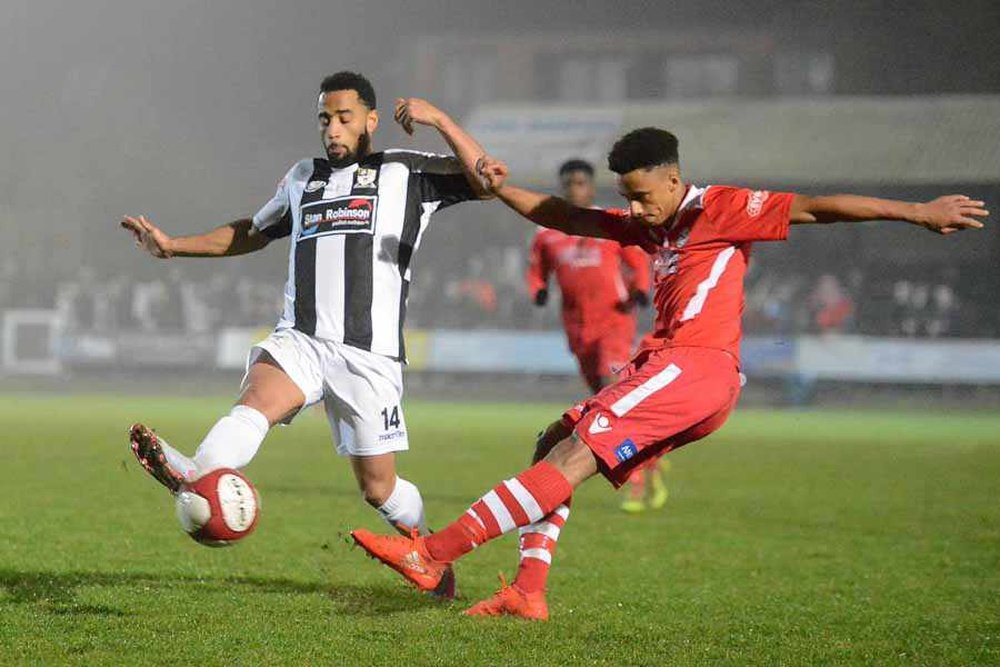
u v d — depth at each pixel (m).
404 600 22.78
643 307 43.78
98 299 130.25
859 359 104.56
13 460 49.69
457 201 22.53
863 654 19.39
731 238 20.25
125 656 17.64
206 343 123.62
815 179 129.62
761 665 18.41
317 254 21.80
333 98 21.72
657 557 29.66
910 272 129.38
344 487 43.03
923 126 132.62
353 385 21.55
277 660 17.62
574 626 20.86
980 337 112.12
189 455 53.00
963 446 65.69
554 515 21.48
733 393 20.34
